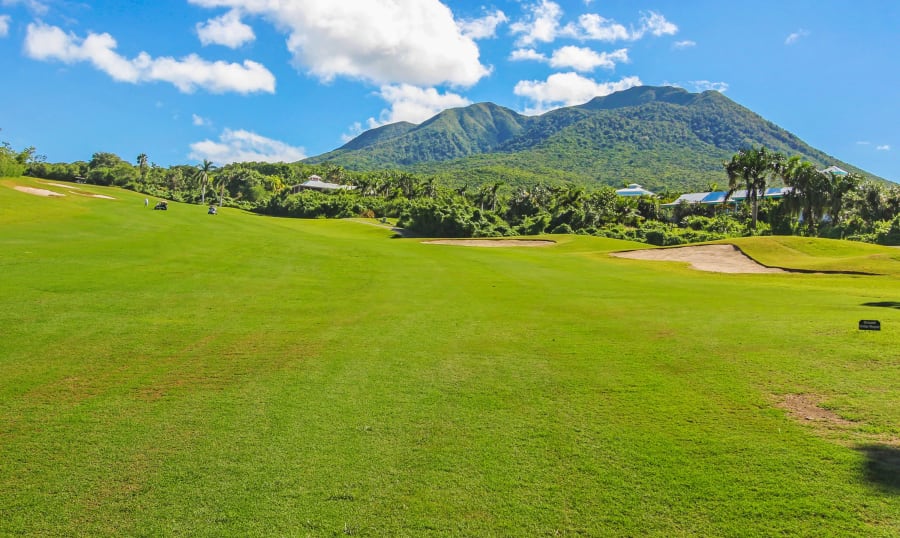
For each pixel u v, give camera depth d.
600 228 87.69
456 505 5.71
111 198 72.81
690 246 47.75
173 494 5.95
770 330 13.06
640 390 9.02
